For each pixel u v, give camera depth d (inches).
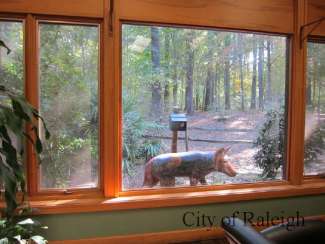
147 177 96.4
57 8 84.3
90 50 89.7
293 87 106.1
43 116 87.5
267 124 107.0
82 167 91.1
